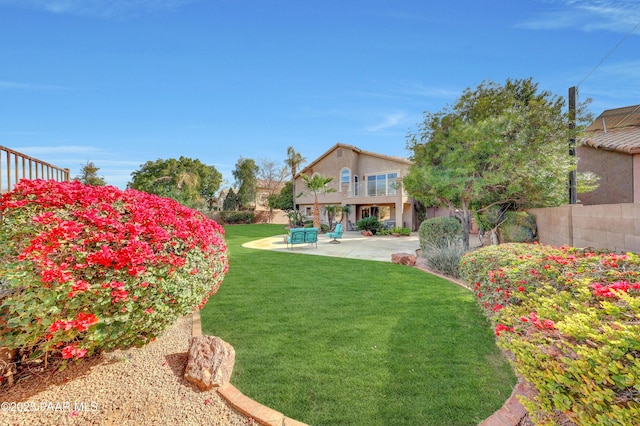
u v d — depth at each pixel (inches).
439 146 412.8
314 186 853.2
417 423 89.7
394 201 830.5
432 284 252.8
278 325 163.8
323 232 888.9
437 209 950.4
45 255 90.7
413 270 313.0
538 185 358.9
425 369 119.0
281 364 122.6
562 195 376.8
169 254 116.7
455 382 110.3
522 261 140.7
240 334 152.0
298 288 239.9
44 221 102.0
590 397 54.3
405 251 468.8
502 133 357.4
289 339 146.1
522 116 367.2
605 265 111.2
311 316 177.5
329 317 175.9
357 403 98.6
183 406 96.3
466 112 468.8
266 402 98.9
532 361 68.7
